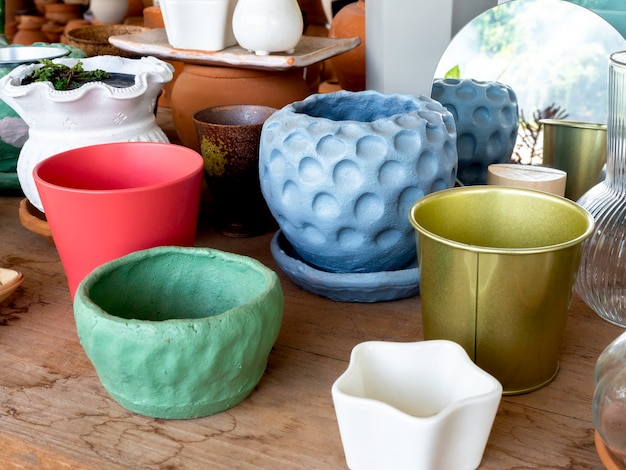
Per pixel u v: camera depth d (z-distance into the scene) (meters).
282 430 0.44
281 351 0.52
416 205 0.47
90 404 0.46
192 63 0.78
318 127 0.53
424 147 0.53
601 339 0.53
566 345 0.52
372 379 0.42
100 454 0.42
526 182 0.60
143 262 0.49
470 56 0.73
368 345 0.42
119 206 0.50
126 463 0.41
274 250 0.61
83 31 1.01
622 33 0.72
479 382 0.39
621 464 0.38
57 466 0.42
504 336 0.44
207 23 0.75
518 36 0.70
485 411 0.37
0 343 0.53
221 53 0.74
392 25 0.83
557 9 0.68
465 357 0.40
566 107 0.69
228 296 0.50
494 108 0.72
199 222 0.73
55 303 0.59
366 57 0.93
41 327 0.55
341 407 0.37
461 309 0.45
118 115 0.62
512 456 0.41
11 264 0.65
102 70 0.70
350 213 0.53
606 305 0.55
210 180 0.67
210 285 0.51
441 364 0.42
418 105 0.59
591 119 0.68
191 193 0.54
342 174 0.52
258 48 0.74
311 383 0.48
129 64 0.71
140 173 0.60
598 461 0.41
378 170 0.52
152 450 0.42
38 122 0.62
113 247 0.52
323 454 0.41
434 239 0.44
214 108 0.69
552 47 0.69
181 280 0.50
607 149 0.56
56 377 0.49
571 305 0.57
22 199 0.80
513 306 0.43
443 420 0.36
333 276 0.56
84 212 0.50
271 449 0.42
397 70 0.85
